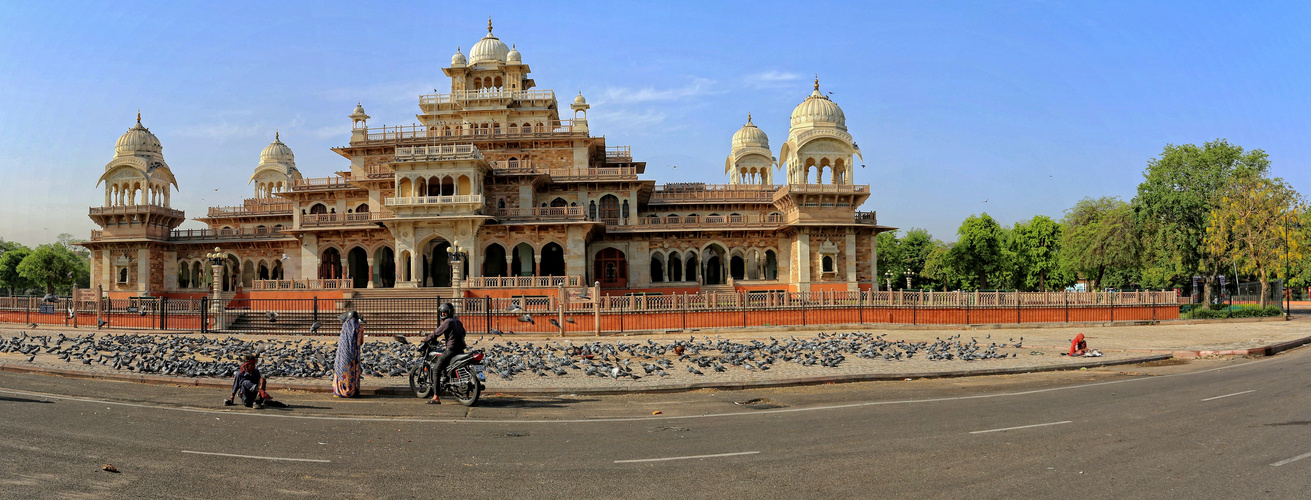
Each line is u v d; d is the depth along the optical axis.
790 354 23.69
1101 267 64.25
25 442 11.62
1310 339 32.47
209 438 12.14
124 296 65.50
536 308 37.72
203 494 8.88
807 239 59.47
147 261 65.38
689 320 38.12
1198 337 33.72
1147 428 12.67
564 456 10.91
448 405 15.81
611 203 63.53
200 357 23.95
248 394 15.19
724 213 67.94
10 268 93.69
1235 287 60.81
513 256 62.94
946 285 87.44
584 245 57.69
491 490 9.09
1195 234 57.25
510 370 19.75
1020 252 80.88
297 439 12.11
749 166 76.38
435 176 55.66
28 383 18.53
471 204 54.69
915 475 9.70
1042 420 13.55
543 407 15.61
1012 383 19.36
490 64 66.25
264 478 9.60
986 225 77.56
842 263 59.66
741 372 20.55
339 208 64.56
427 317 38.78
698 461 10.57
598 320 35.47
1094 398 16.28
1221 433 12.17
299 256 65.75
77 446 11.40
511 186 59.88
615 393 17.72
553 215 57.59
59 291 102.12
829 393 17.64
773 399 16.73
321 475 9.77
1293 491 8.81
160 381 19.00
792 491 9.02
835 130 60.41
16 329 38.31
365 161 63.16
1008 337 34.06
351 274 63.38
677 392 18.00
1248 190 52.47
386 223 55.66
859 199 59.84
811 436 12.27
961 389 18.12
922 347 26.88
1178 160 60.69
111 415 14.16
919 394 17.23
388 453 11.11
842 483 9.35
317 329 34.84
